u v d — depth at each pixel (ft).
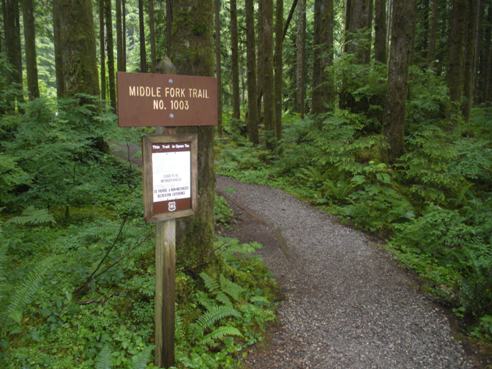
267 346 14.78
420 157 33.53
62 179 22.43
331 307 17.63
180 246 16.85
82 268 15.55
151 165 10.87
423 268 22.03
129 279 15.64
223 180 40.04
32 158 20.98
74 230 18.99
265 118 50.06
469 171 31.42
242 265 19.95
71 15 30.81
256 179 39.86
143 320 13.97
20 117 22.22
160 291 11.90
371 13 61.11
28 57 51.80
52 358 11.91
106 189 27.53
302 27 69.67
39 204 22.07
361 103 40.09
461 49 47.01
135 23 115.03
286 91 96.22
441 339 15.74
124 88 10.36
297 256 22.67
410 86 41.06
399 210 28.32
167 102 11.27
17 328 12.79
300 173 39.17
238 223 27.32
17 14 59.62
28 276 13.19
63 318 13.56
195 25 15.64
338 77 41.14
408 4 33.32
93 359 12.27
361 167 33.24
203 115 12.21
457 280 19.93
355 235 26.30
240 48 94.32
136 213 22.12
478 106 76.74
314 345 15.01
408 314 17.34
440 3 72.33
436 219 23.93
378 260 22.59
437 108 39.32
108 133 24.25
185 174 11.68
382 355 14.64
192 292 16.01
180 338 13.83
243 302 16.70
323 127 38.47
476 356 14.89
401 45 34.04
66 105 24.68
